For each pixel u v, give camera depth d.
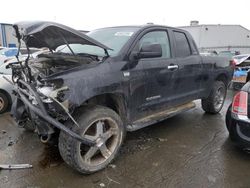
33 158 3.61
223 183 3.11
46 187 2.96
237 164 3.57
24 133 4.48
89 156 3.18
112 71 3.29
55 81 2.80
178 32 4.66
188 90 4.84
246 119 3.50
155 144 4.17
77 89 2.90
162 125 5.10
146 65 3.76
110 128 3.40
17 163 3.46
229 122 3.85
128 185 3.03
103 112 3.21
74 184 3.03
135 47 3.69
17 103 3.85
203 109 5.90
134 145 4.11
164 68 4.08
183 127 5.01
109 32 4.12
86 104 3.26
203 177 3.23
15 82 3.64
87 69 3.08
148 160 3.62
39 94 2.88
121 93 3.44
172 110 4.59
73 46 4.11
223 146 4.15
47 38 3.23
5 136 4.34
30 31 2.69
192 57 4.83
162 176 3.23
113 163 3.52
